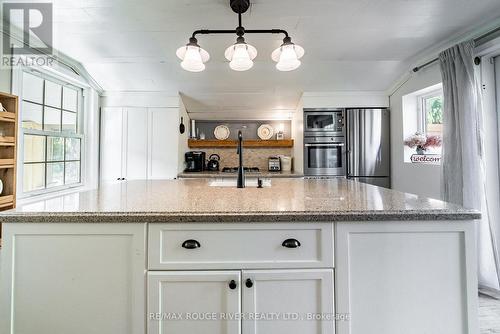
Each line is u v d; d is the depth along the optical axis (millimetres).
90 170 3199
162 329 1075
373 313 1097
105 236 1079
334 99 3479
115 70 3014
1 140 1918
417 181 2926
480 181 2041
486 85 2158
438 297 1095
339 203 1244
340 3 1799
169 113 3479
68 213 1068
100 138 3406
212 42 2377
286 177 3418
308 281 1085
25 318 1076
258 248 1083
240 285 1078
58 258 1077
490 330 1652
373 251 1095
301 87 3395
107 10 1853
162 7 1817
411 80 2996
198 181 2547
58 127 2836
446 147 2254
